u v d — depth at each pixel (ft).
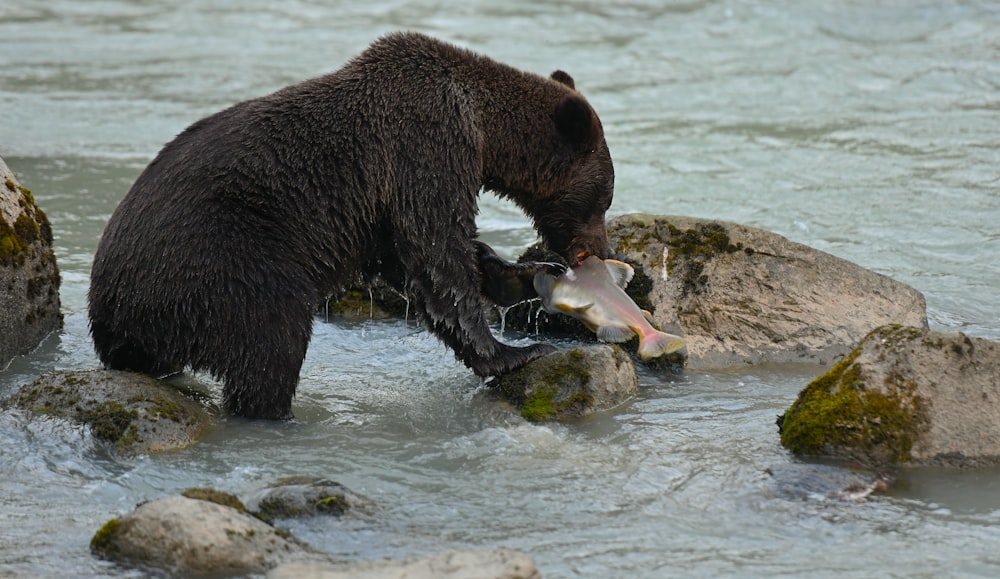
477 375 56.80
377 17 159.33
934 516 43.37
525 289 58.34
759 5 157.38
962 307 68.03
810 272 63.21
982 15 147.43
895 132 107.24
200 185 51.72
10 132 107.04
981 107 114.32
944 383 48.32
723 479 46.55
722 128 110.42
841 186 92.68
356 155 53.98
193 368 52.70
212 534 38.75
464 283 55.31
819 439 48.14
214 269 50.75
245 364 51.52
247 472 47.29
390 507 44.06
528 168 58.95
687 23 152.97
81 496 44.86
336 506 42.86
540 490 45.80
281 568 36.37
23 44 141.90
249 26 154.61
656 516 43.52
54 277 63.72
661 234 63.93
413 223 54.60
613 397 54.90
